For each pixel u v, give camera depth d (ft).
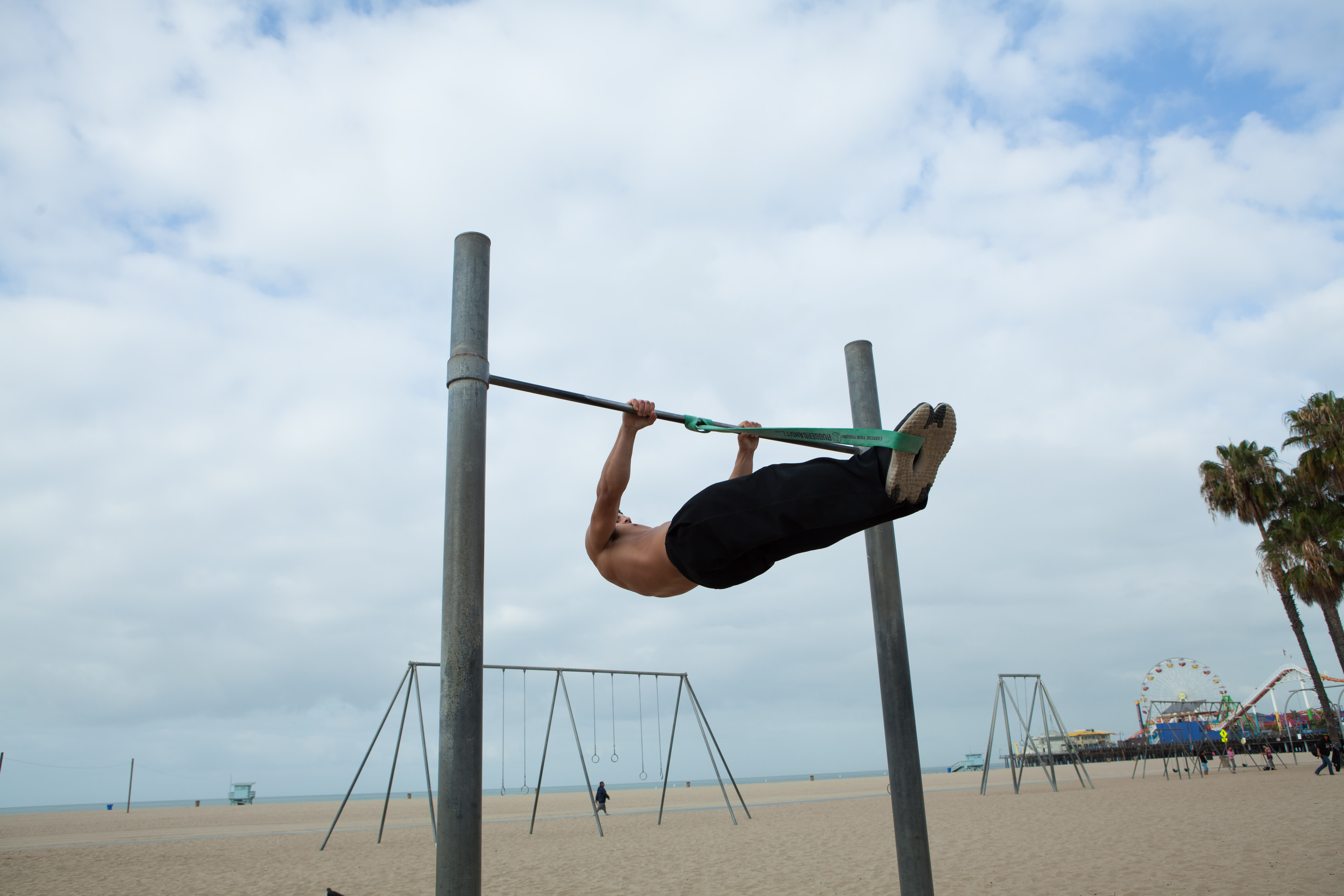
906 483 9.46
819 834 57.82
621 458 12.13
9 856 59.21
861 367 17.69
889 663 16.25
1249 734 159.22
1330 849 38.55
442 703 10.66
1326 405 85.35
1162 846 42.78
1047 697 93.25
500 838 61.21
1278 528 89.56
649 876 40.65
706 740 70.64
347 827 86.28
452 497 11.29
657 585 11.75
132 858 56.54
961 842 48.21
